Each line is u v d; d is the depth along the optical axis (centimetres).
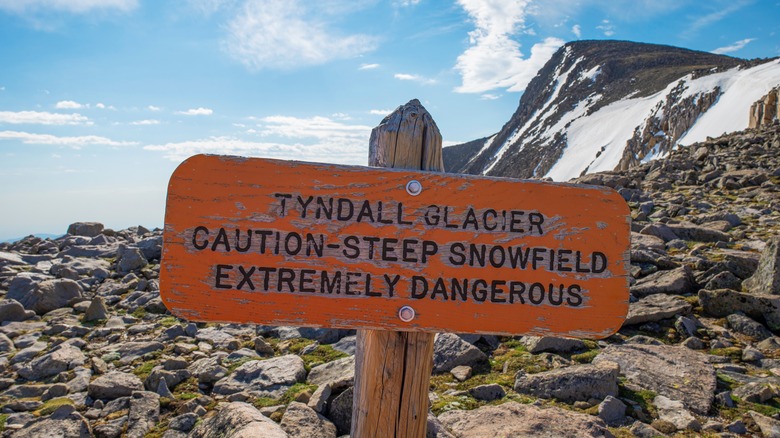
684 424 411
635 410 437
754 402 450
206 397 494
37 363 582
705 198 1427
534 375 487
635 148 12975
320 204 254
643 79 18125
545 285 266
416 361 272
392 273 257
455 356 536
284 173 252
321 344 619
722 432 405
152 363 582
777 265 652
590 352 548
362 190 257
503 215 264
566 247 268
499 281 263
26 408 492
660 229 1006
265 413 450
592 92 19738
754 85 10856
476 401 462
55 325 706
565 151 16600
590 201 270
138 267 986
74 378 548
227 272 249
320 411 436
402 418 273
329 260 254
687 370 493
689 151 2428
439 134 290
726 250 875
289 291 252
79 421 444
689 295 700
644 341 579
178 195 246
